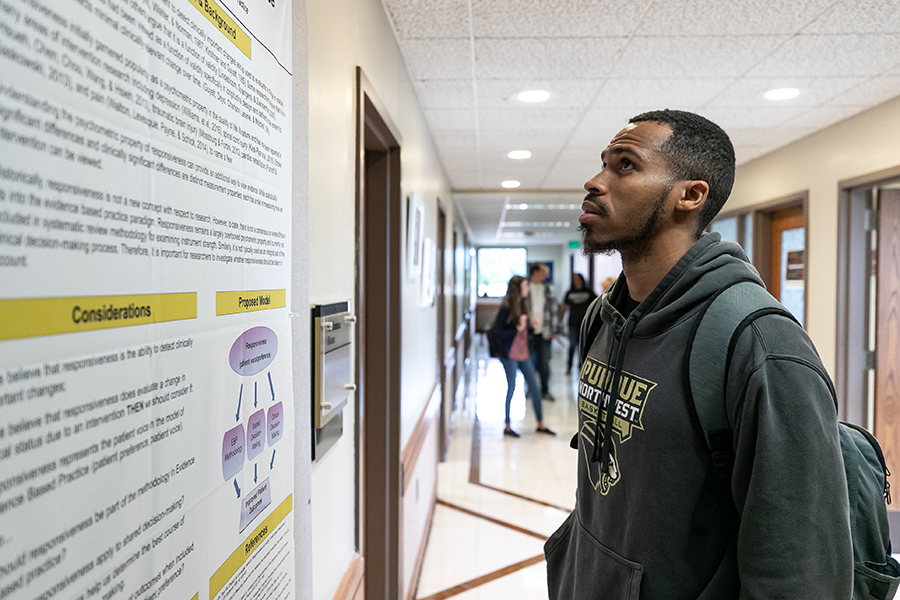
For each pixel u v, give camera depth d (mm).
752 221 4570
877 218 3400
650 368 924
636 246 991
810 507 757
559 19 2125
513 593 2740
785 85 2873
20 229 363
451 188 6355
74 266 415
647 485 897
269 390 820
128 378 484
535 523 3545
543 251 18125
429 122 3621
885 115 3135
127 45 477
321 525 1229
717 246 945
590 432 1059
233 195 693
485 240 15461
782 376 789
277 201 848
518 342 5457
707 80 2812
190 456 594
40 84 379
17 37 359
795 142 4012
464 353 9547
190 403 594
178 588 571
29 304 372
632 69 2662
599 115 3449
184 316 578
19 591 361
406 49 2420
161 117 530
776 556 756
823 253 3678
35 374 377
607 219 986
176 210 559
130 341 486
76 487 418
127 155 479
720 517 870
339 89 1368
